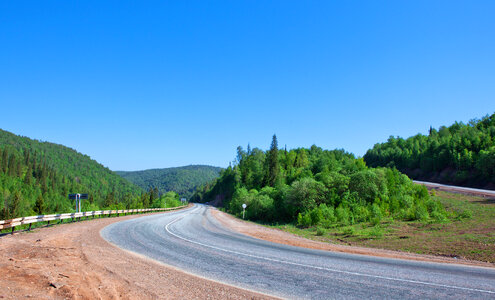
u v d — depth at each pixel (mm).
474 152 79875
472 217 21188
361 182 37219
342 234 20797
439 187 49562
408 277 7656
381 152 133000
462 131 101000
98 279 6547
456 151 82938
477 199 32125
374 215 26906
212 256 10273
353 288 6633
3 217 46062
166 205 80125
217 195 145500
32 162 192875
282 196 46969
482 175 66625
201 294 5980
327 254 11352
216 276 7594
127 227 20062
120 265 8281
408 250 13461
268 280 7254
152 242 13367
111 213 33344
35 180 159625
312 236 20047
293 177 81000
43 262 7578
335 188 39906
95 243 12469
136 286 6242
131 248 11602
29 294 4969
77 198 28219
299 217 30922
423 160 94438
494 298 5977
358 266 9000
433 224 20156
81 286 5734
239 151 161000
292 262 9406
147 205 98000
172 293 5949
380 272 8203
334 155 128625
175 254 10523
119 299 5363
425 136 140500
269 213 46656
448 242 14094
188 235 16422
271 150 94312
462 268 9148
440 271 8523
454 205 28891
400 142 143875
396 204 30797
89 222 23406
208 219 32688
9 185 126938
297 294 6180
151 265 8586
